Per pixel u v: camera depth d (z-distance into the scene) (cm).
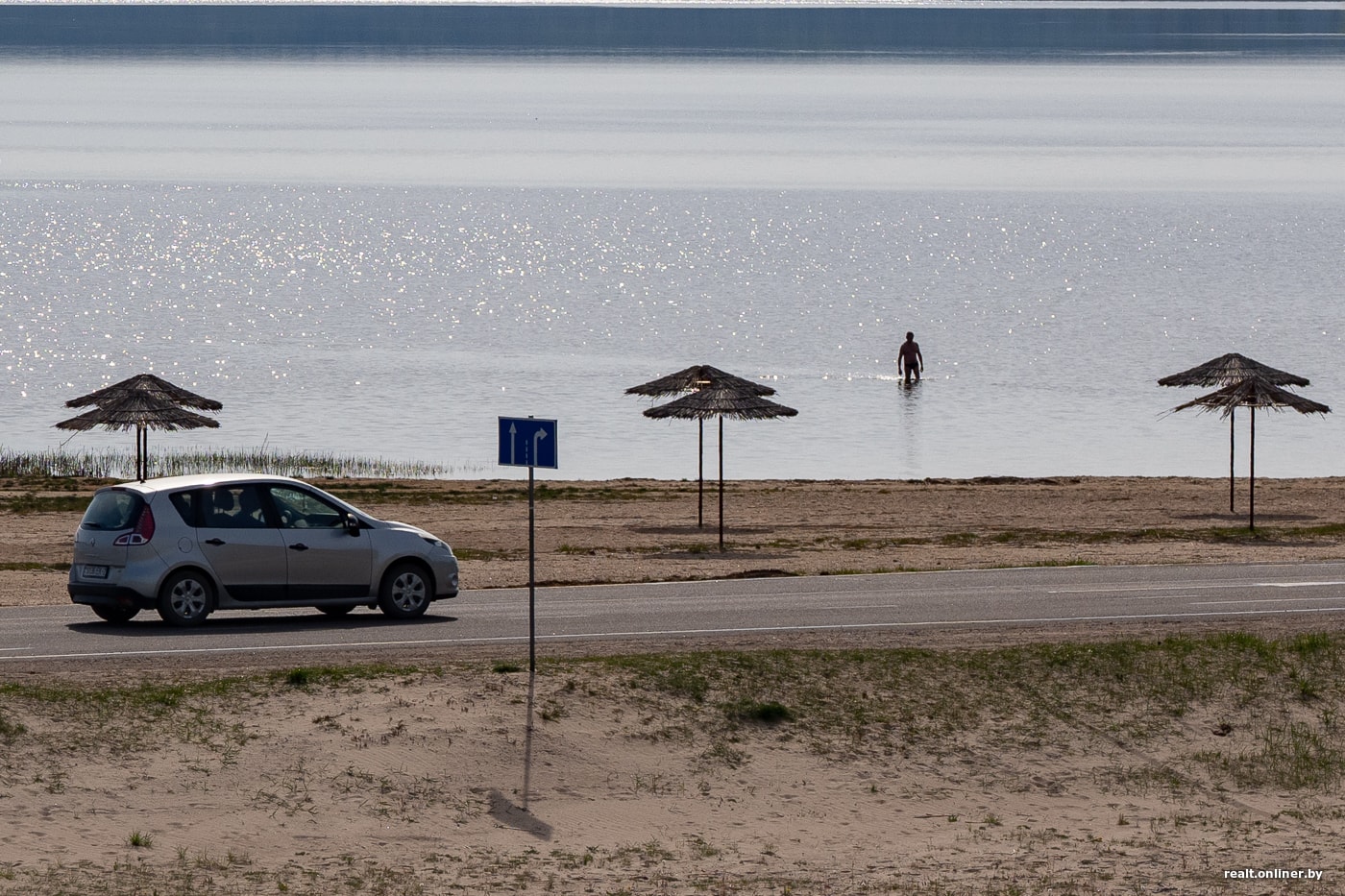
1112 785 3344
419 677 3559
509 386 13100
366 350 15225
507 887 2658
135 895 2522
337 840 2827
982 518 7712
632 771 3228
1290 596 5272
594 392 12825
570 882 2697
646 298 19412
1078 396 12825
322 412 11888
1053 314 17900
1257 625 4700
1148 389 13138
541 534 7075
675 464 10100
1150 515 7812
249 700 3384
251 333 16412
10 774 2953
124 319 17438
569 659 3888
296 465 9569
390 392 12812
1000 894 2686
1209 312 17838
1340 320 17062
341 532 4597
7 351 14950
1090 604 5091
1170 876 2798
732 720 3475
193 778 3012
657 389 7650
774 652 3922
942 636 4484
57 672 3762
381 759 3138
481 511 7775
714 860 2834
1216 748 3562
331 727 3256
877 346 15650
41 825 2789
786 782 3259
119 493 4469
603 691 3516
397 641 4288
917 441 10956
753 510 7919
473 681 3541
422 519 7494
